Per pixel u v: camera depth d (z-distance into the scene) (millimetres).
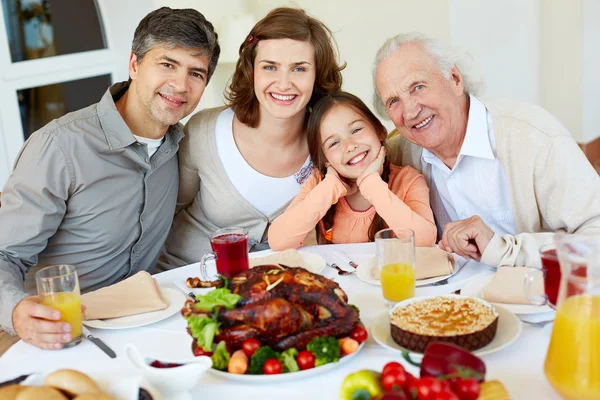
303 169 2234
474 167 1985
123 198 2006
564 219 1832
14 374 1275
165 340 1388
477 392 938
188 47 1931
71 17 3947
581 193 1807
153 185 2068
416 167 2201
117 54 4219
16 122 3697
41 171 1859
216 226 2316
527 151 1859
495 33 5238
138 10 4074
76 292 1394
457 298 1313
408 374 1011
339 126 2053
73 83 4000
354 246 1935
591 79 5520
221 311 1205
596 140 5723
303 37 2029
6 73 3600
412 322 1233
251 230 2281
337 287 1275
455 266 1671
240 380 1187
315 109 2117
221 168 2211
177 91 1959
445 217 2180
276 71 2041
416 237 1932
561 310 1036
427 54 1909
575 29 5316
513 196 1922
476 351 1179
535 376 1145
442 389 929
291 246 2004
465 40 5059
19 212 1846
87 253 2012
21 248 1845
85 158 1913
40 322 1362
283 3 5293
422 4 4996
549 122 1872
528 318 1327
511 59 5363
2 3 3555
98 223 1984
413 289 1455
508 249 1605
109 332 1443
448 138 1960
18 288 1577
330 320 1239
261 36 2033
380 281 1525
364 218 2178
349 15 5293
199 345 1218
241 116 2143
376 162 2061
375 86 2068
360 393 997
